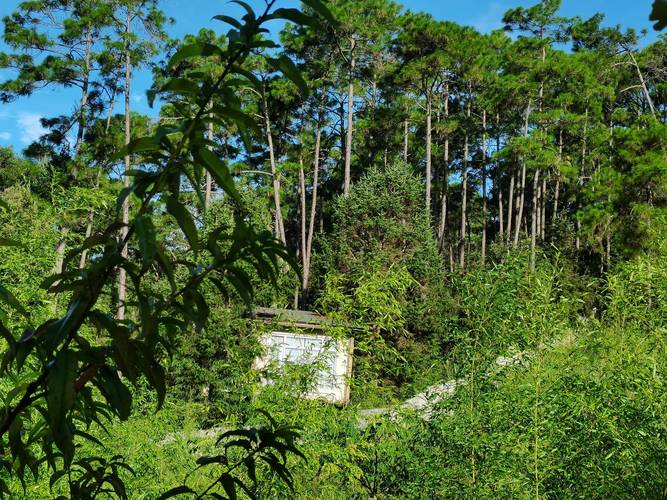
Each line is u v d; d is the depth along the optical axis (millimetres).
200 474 4492
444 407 4699
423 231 23250
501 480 4133
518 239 31453
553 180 37000
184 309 996
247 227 980
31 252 4988
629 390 4145
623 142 21172
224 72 893
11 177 26938
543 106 34875
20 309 956
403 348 15898
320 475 4855
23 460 1063
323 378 5188
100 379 957
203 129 923
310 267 25250
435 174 42062
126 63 25734
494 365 4582
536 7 37625
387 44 32188
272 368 5234
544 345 4516
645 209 17922
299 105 34062
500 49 35938
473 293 4762
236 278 991
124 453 4531
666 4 593
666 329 4465
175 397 10594
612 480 3900
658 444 3885
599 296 5086
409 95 35312
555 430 4113
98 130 25719
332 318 5219
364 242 22875
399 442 4781
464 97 40188
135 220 882
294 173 36188
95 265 914
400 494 4883
